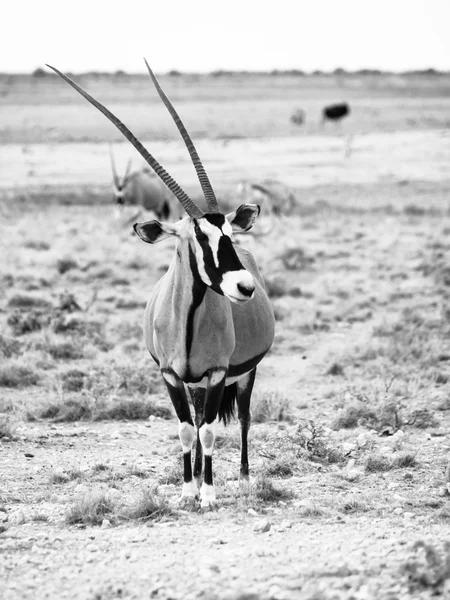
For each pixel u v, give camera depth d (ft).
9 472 99.91
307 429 114.93
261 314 93.04
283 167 546.26
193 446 104.42
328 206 407.44
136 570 65.41
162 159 579.89
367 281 242.99
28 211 391.04
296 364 162.81
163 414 129.80
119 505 84.43
